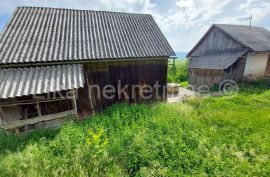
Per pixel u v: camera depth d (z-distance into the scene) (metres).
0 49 7.52
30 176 4.52
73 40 9.09
